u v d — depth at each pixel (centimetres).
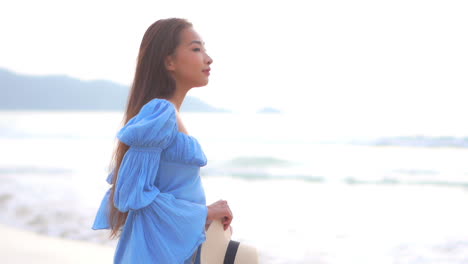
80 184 1797
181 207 185
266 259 775
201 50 210
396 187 1731
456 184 1742
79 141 4159
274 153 2750
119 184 182
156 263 180
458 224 1091
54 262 662
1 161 2806
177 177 193
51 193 1538
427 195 1555
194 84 210
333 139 3006
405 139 2738
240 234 954
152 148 183
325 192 1620
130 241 187
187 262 194
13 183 1842
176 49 205
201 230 188
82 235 908
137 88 210
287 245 867
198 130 4103
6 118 8306
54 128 5412
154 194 181
